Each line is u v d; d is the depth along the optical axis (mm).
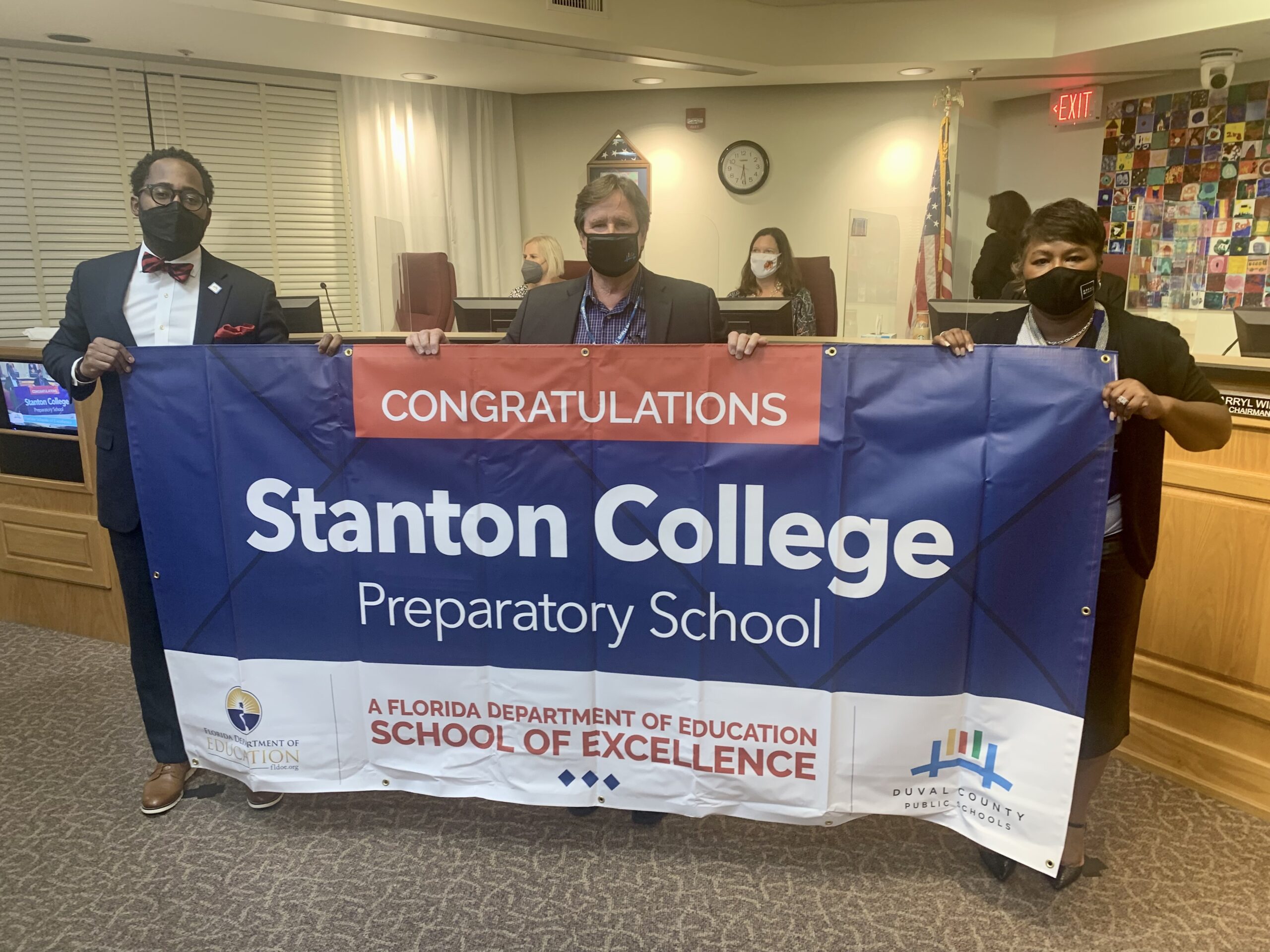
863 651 1617
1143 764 2273
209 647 1843
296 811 2037
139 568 1938
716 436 1604
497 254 6613
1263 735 2061
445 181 6215
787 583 1624
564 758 1776
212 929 1657
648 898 1734
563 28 4621
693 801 1746
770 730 1682
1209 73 4887
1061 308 1587
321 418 1719
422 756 1821
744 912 1693
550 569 1704
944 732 1627
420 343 1659
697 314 2004
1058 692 1545
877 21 5309
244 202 5512
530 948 1603
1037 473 1500
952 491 1538
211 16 4211
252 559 1786
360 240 5945
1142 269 4871
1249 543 2062
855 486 1570
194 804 2072
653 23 4949
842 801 1680
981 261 5359
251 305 1966
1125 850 1908
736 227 6523
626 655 1714
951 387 1519
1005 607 1556
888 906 1709
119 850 1897
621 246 1848
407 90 5941
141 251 1954
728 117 6371
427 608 1756
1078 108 5891
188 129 5238
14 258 4793
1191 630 2178
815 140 6289
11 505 3230
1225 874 1828
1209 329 5258
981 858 1853
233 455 1754
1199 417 1515
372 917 1686
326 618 1789
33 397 3109
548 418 1653
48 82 4766
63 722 2521
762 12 5355
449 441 1688
